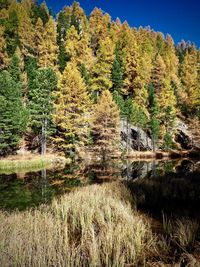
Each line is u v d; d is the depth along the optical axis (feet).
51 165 115.65
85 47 225.56
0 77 128.26
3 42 203.62
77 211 31.27
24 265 18.03
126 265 19.65
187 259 19.74
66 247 21.27
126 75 227.81
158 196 41.88
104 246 21.47
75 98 141.49
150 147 185.68
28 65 185.88
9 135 121.90
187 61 309.83
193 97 236.63
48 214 29.84
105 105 150.10
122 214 29.14
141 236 24.38
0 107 116.67
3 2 292.61
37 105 132.98
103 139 148.77
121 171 96.73
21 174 88.12
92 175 86.02
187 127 222.07
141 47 284.00
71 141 139.85
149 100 212.64
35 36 231.71
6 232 23.24
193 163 129.90
